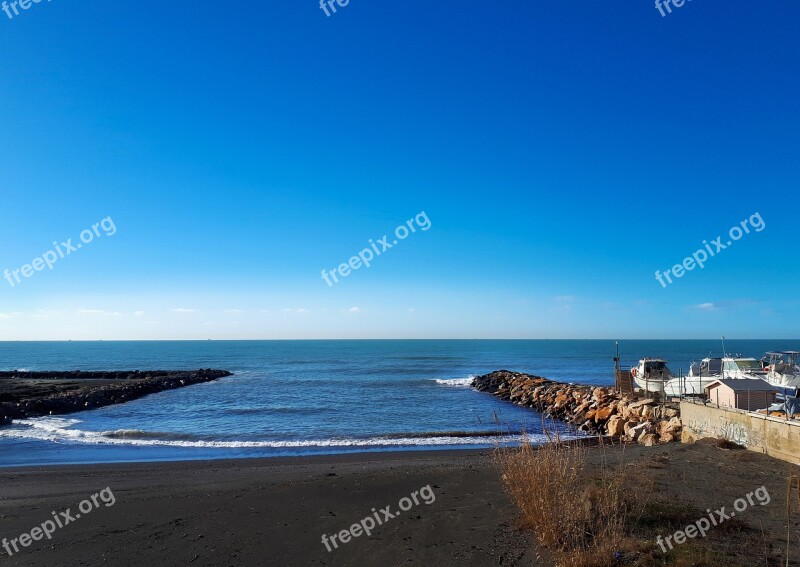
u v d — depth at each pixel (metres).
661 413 22.14
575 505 7.39
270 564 6.85
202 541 7.79
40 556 7.34
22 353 147.12
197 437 22.34
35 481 13.56
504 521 7.96
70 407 33.19
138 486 12.54
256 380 57.09
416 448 19.81
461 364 88.31
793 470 10.65
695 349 154.62
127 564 6.95
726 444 13.55
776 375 24.69
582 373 67.88
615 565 5.89
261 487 11.64
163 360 107.75
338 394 41.84
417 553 6.91
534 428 25.16
